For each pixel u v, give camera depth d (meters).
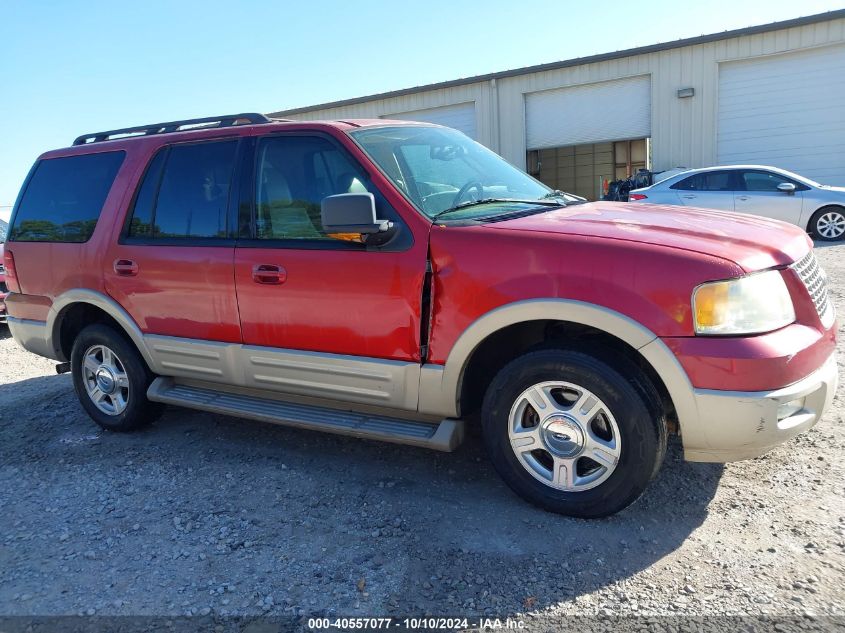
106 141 4.57
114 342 4.41
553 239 2.91
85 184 4.53
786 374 2.64
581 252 2.83
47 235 4.66
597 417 2.95
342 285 3.34
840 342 5.44
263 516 3.29
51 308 4.66
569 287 2.83
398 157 3.58
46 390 5.86
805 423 2.79
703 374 2.64
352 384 3.43
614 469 2.89
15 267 4.85
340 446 4.10
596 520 3.03
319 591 2.65
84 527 3.30
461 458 3.78
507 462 3.17
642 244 2.79
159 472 3.91
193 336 3.99
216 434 4.47
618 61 17.77
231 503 3.46
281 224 3.63
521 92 19.28
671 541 2.83
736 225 3.20
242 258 3.68
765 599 2.43
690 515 3.03
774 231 3.19
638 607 2.43
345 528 3.12
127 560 2.97
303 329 3.52
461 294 3.06
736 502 3.10
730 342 2.63
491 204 3.56
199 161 4.00
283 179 3.66
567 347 2.94
